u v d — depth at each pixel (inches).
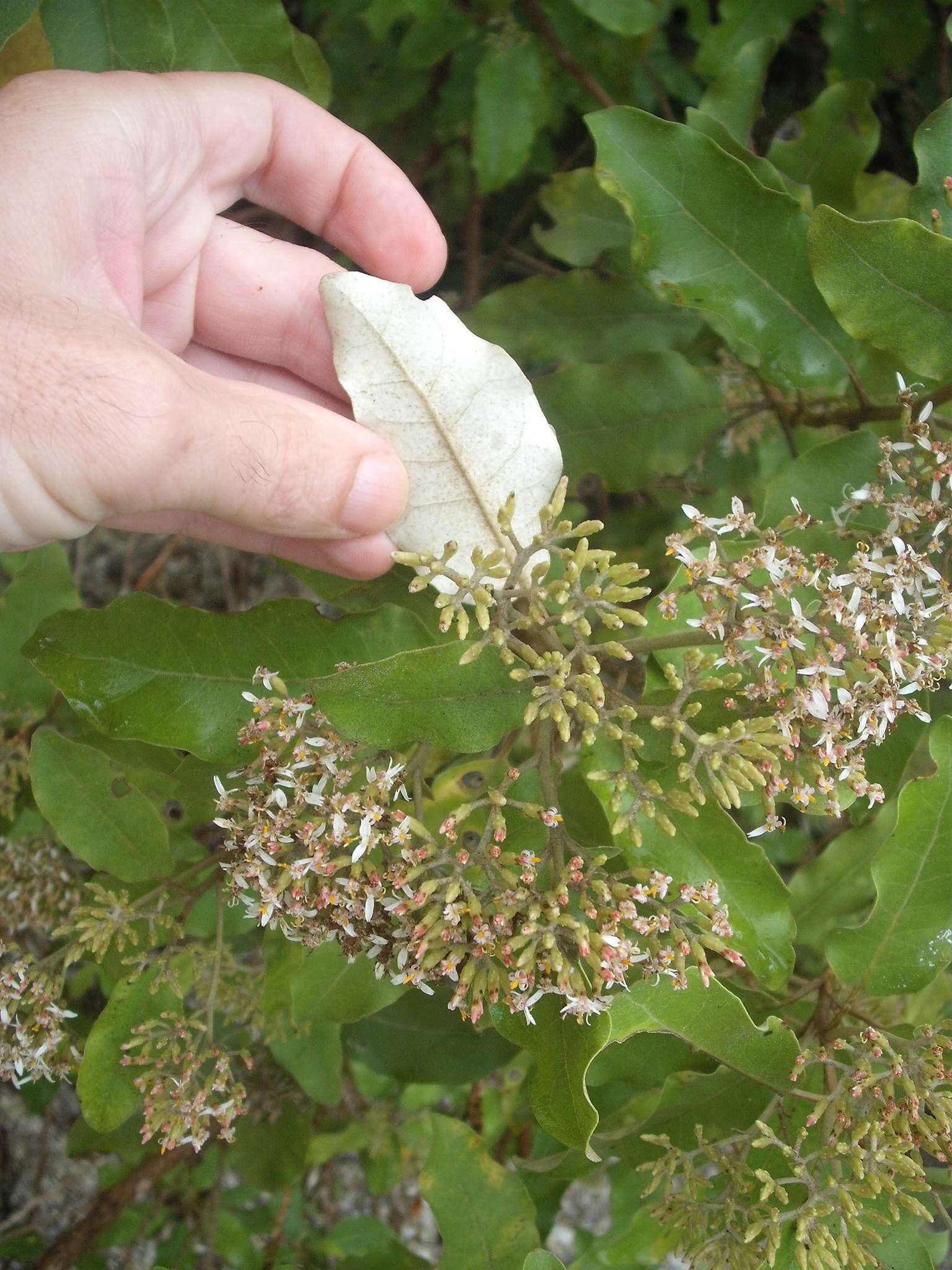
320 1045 15.0
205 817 13.4
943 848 11.6
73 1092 24.5
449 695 9.9
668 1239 14.2
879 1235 10.6
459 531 10.8
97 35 12.1
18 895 14.3
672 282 12.6
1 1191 24.1
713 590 10.0
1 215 10.3
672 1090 12.0
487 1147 18.1
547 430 10.6
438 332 10.2
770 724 10.0
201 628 11.5
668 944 10.3
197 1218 19.7
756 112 14.8
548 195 17.0
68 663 11.3
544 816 10.0
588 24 17.1
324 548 11.3
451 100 18.8
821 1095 11.6
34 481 9.4
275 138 12.9
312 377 13.5
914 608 10.1
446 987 14.0
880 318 11.3
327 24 18.7
